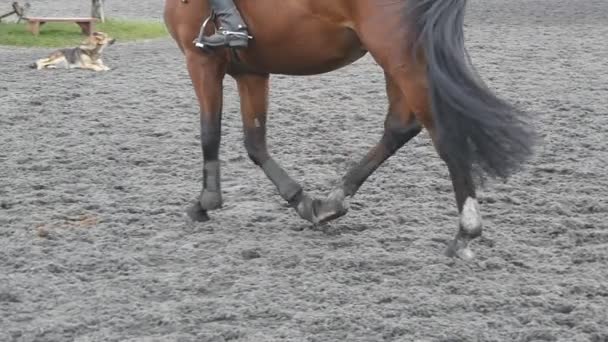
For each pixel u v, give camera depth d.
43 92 16.80
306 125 13.88
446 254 7.86
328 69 7.88
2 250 8.31
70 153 12.21
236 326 6.50
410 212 9.44
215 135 8.76
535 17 30.38
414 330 6.37
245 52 8.06
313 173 11.20
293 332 6.35
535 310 6.75
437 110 7.01
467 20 29.83
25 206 9.80
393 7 7.14
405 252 8.15
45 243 8.56
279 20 7.64
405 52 7.14
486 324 6.47
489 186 10.34
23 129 13.74
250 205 9.78
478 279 7.43
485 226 8.92
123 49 24.38
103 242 8.55
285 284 7.35
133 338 6.34
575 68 19.11
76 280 7.58
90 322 6.64
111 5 38.44
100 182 10.86
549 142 12.53
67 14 34.00
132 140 12.93
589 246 8.34
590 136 12.95
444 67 6.93
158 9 36.78
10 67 20.34
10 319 6.72
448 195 10.19
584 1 36.16
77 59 19.98
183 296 7.17
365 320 6.54
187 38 8.46
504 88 16.77
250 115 8.90
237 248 8.30
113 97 16.33
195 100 16.03
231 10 7.80
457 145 7.04
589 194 10.16
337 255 8.04
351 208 9.62
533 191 10.26
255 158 8.97
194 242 8.53
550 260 7.95
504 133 6.97
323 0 7.42
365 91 16.77
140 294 7.22
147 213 9.52
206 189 8.97
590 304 6.79
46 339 6.35
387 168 11.37
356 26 7.37
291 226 9.02
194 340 6.25
